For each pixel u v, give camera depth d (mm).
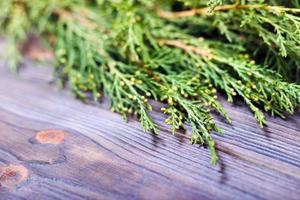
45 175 232
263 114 248
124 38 294
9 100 300
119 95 270
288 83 242
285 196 211
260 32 257
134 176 227
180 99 249
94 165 235
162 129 249
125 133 251
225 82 258
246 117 249
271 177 220
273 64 277
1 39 384
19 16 347
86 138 252
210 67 269
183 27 317
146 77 275
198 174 225
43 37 360
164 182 223
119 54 309
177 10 318
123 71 293
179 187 220
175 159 234
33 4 344
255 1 263
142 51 286
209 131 243
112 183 224
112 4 297
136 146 243
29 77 329
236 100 261
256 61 281
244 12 256
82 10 336
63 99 294
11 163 240
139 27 291
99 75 303
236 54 272
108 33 321
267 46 273
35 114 282
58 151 245
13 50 344
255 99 245
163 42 293
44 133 259
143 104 259
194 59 286
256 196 212
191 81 261
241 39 281
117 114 268
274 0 259
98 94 281
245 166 226
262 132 240
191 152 236
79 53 329
